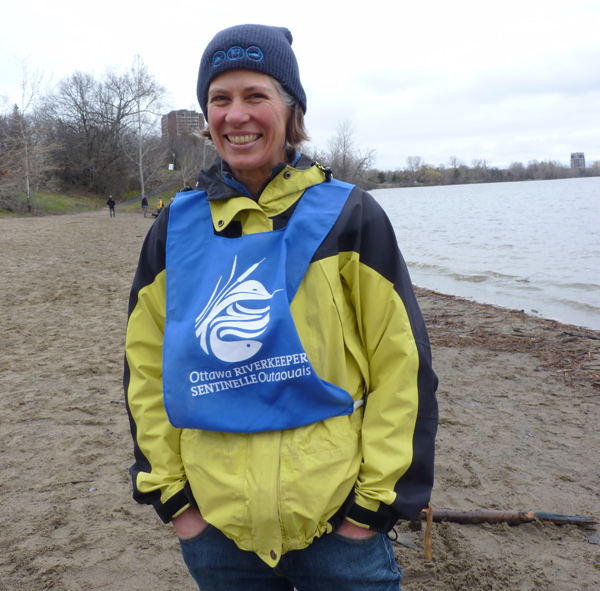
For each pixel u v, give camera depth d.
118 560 2.74
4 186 40.41
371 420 1.37
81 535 2.93
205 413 1.30
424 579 2.59
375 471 1.32
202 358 1.30
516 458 3.82
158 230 1.50
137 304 1.52
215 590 1.47
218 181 1.44
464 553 2.77
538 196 75.56
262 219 1.40
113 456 3.82
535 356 6.24
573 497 3.33
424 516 3.03
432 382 1.40
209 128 1.47
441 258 17.14
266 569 1.41
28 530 2.97
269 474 1.27
